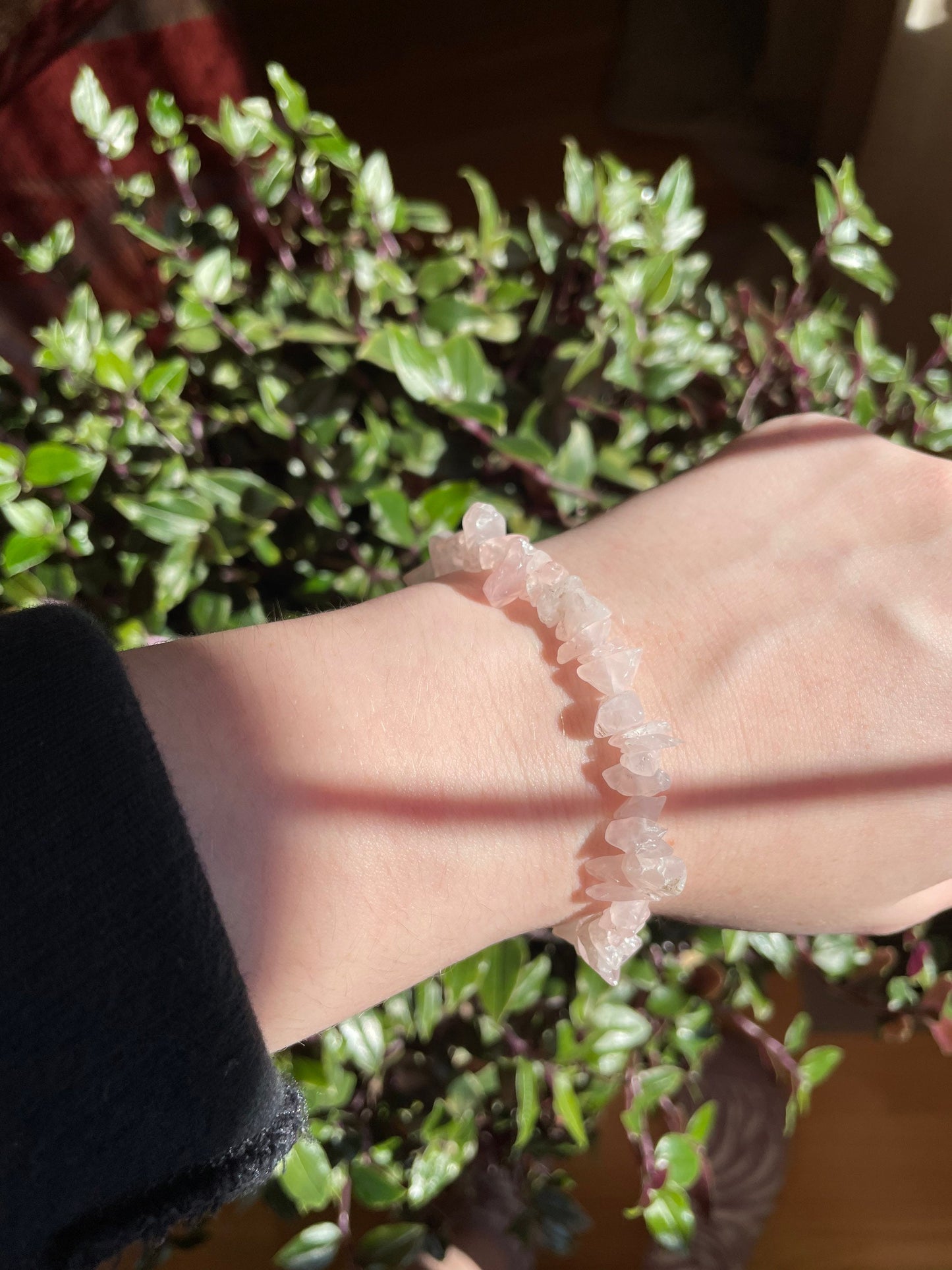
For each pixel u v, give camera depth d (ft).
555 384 0.74
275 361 0.76
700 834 0.50
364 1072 0.70
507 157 1.54
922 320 1.01
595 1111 0.77
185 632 0.71
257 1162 0.36
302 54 1.61
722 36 1.38
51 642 0.36
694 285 0.83
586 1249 1.06
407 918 0.43
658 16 1.42
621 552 0.56
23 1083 0.30
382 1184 0.66
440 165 1.55
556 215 0.90
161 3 1.03
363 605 0.49
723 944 0.71
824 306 0.86
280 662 0.45
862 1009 1.05
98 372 0.65
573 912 0.48
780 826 0.50
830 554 0.55
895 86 0.94
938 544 0.55
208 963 0.33
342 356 0.73
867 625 0.52
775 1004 1.11
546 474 0.69
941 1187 1.09
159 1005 0.32
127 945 0.32
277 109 1.08
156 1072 0.32
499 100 1.58
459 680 0.47
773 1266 1.06
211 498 0.67
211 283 0.72
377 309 0.73
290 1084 0.40
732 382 0.77
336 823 0.42
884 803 0.50
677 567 0.55
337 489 0.70
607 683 0.46
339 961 0.41
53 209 1.04
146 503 0.64
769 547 0.56
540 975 0.67
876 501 0.57
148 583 0.65
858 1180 1.10
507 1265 0.86
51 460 0.60
